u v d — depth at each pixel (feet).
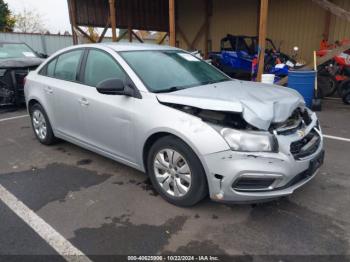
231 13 45.06
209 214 9.90
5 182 12.34
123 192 11.37
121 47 12.70
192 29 50.85
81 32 42.65
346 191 11.23
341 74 25.96
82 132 13.44
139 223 9.52
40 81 15.42
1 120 22.13
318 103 23.15
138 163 11.29
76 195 11.23
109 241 8.74
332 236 8.81
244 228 9.21
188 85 11.73
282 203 10.48
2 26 83.76
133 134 10.92
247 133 8.85
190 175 9.62
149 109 10.35
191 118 9.42
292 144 9.21
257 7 41.93
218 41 47.78
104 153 12.71
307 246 8.43
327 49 29.25
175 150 9.81
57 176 12.78
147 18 50.11
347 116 21.81
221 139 8.84
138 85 10.94
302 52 38.96
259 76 24.54
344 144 16.06
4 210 10.34
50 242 8.73
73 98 13.20
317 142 10.31
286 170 8.87
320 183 11.83
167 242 8.67
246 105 9.31
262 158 8.71
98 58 12.75
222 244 8.55
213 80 12.86
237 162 8.75
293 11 38.73
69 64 14.15
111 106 11.50
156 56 12.73
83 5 42.86
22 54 27.71
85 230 9.23
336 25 35.27
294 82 22.79
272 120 9.14
